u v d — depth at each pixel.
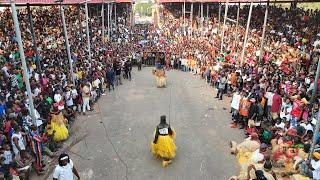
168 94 19.45
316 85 12.66
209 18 35.97
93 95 17.56
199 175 10.62
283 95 14.04
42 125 12.28
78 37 25.98
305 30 22.86
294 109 12.25
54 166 11.12
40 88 14.09
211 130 14.05
